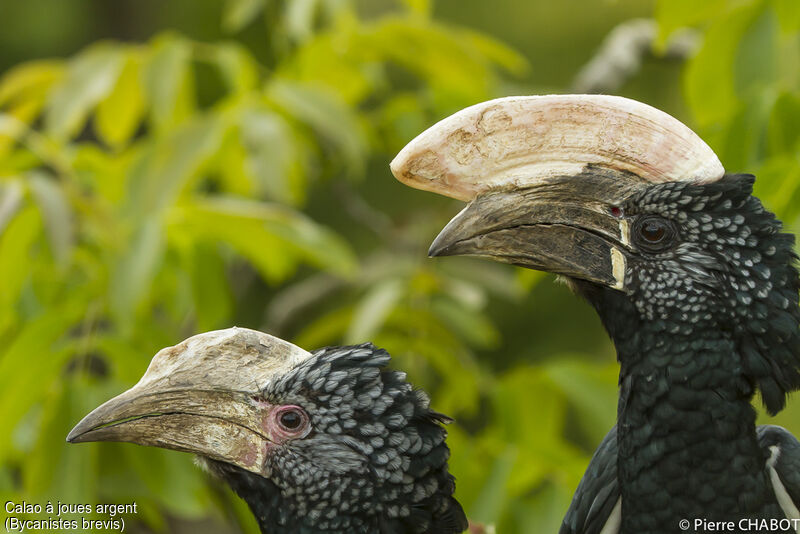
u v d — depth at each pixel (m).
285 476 6.37
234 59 6.79
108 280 6.63
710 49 6.59
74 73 6.74
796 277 6.36
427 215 6.97
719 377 6.36
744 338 6.36
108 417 6.36
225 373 6.38
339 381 6.37
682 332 6.36
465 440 6.67
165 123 6.71
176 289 6.73
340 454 6.36
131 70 6.76
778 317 6.35
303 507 6.37
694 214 6.35
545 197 6.35
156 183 6.65
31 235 6.64
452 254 6.35
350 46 6.83
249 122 6.69
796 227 6.46
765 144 6.54
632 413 6.38
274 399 6.37
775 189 6.48
